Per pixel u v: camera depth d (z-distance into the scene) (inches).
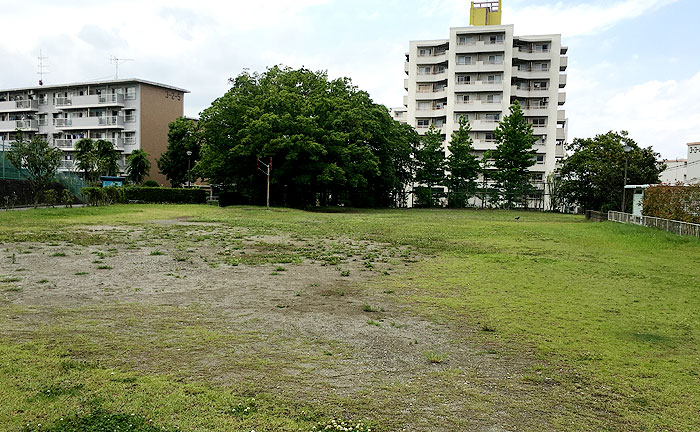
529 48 2393.0
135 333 197.8
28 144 991.6
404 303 272.8
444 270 392.8
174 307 246.1
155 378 149.9
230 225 779.4
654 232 719.7
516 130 1925.4
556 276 370.9
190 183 2027.6
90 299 256.4
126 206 1189.7
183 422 122.2
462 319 240.5
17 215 794.2
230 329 209.6
